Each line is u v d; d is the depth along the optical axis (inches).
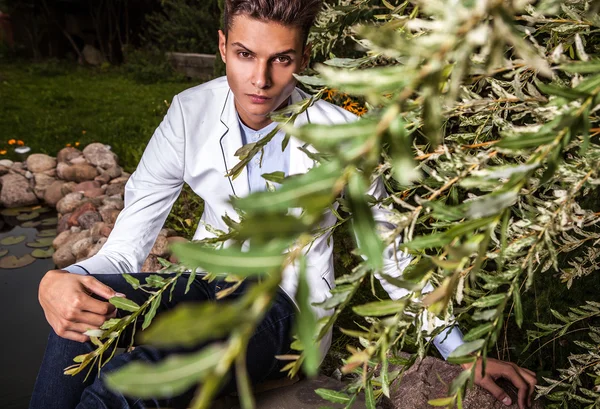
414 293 31.7
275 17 54.5
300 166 68.0
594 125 38.8
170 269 45.1
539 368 82.9
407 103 20.5
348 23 49.0
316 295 66.2
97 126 280.4
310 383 71.2
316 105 69.4
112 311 57.9
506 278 32.2
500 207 22.5
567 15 39.8
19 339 116.4
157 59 492.1
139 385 14.8
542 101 35.0
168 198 75.0
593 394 53.3
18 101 349.1
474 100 35.1
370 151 16.9
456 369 71.0
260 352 63.0
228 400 66.9
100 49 589.0
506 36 17.7
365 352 28.6
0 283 142.3
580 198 79.6
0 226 181.3
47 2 573.0
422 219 36.4
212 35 507.8
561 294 86.1
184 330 14.3
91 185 194.1
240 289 65.1
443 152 36.6
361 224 17.0
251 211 16.0
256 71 57.7
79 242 150.2
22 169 215.8
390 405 68.6
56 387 59.6
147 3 592.4
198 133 70.5
